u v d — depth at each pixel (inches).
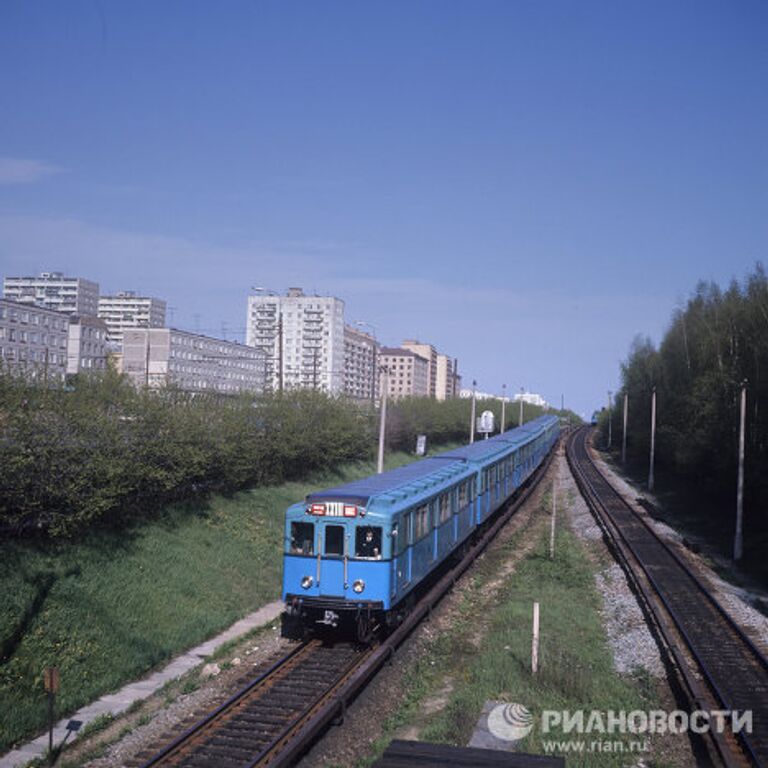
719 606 823.7
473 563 1047.0
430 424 2716.5
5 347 3272.6
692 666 644.7
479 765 368.2
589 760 455.5
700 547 1285.7
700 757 472.4
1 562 628.1
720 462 1553.9
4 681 516.4
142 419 881.5
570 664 617.9
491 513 1216.8
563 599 866.1
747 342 1573.6
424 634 723.4
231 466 1109.1
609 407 3809.1
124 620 653.3
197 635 681.0
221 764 442.6
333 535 659.4
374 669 596.4
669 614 808.3
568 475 2453.2
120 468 776.9
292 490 1365.7
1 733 469.7
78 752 467.5
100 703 540.7
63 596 632.4
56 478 708.7
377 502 674.8
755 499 1451.8
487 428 2896.2
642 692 590.9
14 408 689.6
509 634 709.3
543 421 2940.5
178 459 917.8
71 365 3713.1
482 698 552.7
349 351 5743.1
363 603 644.1
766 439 1396.4
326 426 1590.8
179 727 493.7
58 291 6899.6
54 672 456.8
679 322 2298.2
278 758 432.8
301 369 5398.6
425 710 553.3
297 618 732.0
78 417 761.6
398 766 368.8
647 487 2219.5
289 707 524.7
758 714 535.5
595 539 1283.2
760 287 1596.9
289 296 5457.7
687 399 1861.5
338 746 484.4
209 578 811.4
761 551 1209.4
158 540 832.3
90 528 770.2
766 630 762.2
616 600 873.5
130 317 7244.1
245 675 585.3
